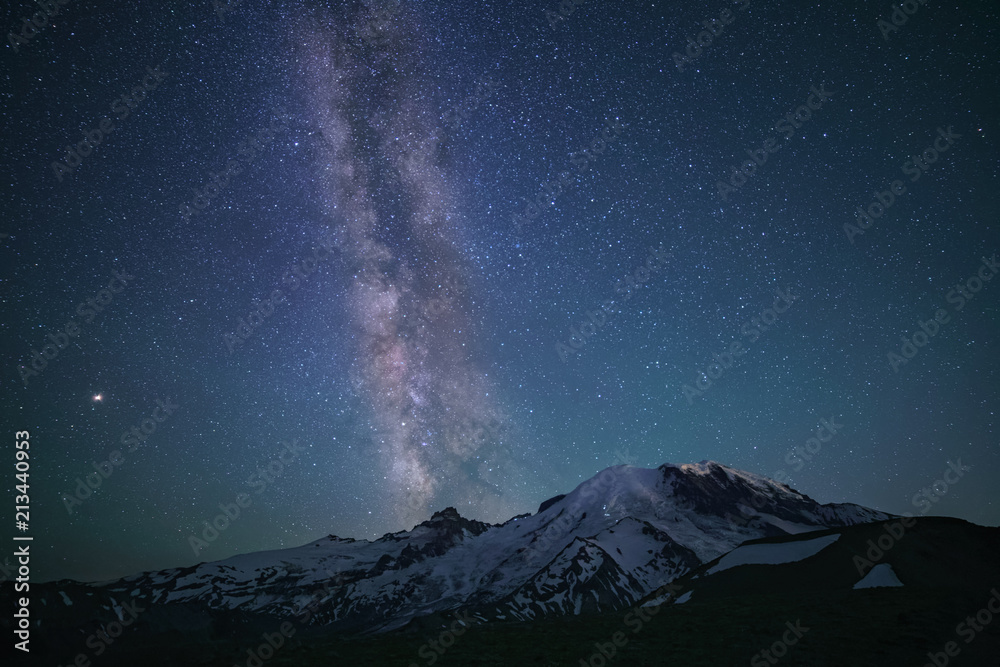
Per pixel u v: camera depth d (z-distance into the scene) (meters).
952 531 78.44
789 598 40.53
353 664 25.58
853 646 26.25
